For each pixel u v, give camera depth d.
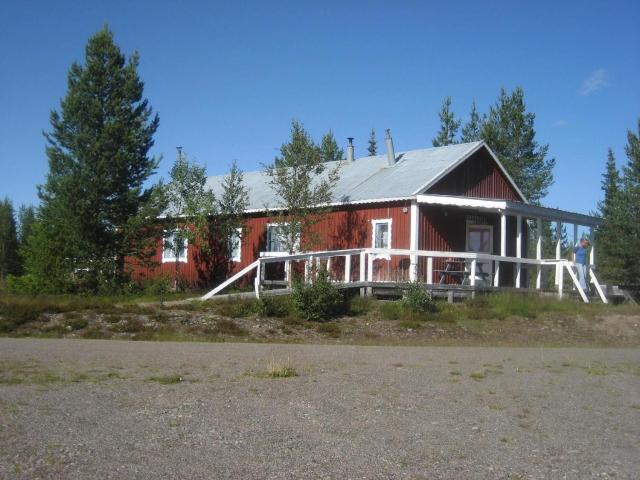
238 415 7.79
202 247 28.89
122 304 20.20
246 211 29.06
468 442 6.96
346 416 7.88
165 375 10.38
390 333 17.62
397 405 8.56
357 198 25.77
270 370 10.70
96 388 9.16
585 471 6.16
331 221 26.77
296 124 25.62
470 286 22.30
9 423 7.12
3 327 16.39
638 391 10.22
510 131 46.00
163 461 6.02
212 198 28.62
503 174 29.16
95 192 25.84
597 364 13.12
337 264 26.23
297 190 25.27
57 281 25.80
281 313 18.77
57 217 26.08
